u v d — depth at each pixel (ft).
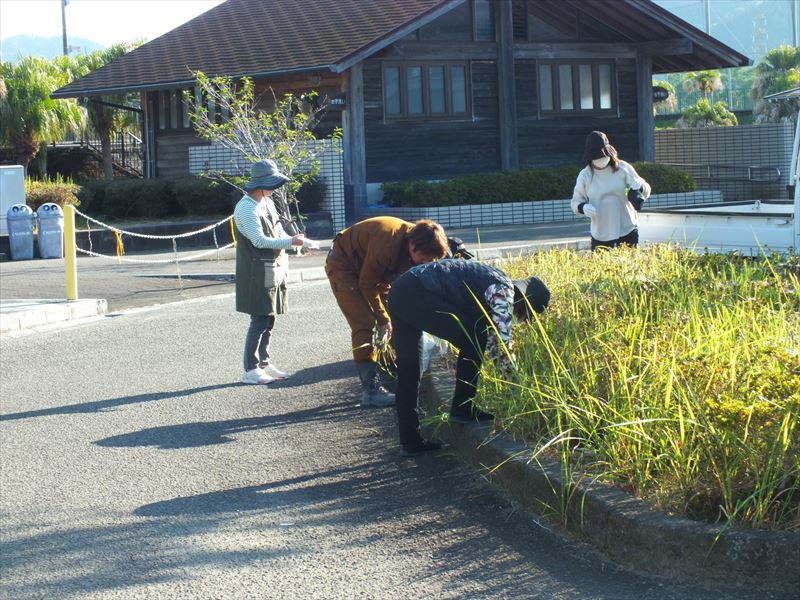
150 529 16.98
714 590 13.53
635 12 86.07
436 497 17.90
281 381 27.35
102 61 123.44
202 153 77.41
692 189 86.79
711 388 16.17
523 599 13.69
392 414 23.54
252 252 26.45
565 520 15.89
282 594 14.26
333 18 85.25
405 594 14.07
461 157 84.64
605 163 31.86
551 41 87.66
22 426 23.85
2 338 35.68
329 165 72.59
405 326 19.61
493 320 18.67
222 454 21.09
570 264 29.37
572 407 17.11
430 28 82.48
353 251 23.29
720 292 23.57
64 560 15.83
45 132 104.37
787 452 14.46
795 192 30.89
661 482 15.19
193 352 31.94
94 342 34.30
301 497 18.30
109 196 76.18
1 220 67.77
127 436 22.71
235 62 82.69
